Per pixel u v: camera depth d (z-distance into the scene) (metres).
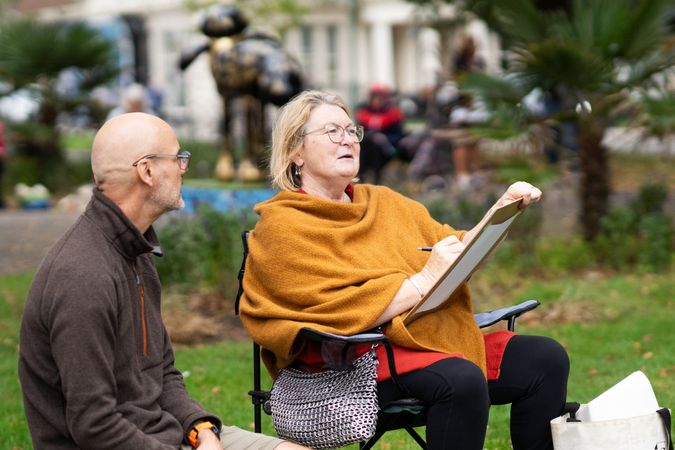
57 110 21.91
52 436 3.81
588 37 10.30
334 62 35.12
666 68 10.30
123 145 3.87
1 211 19.08
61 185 21.22
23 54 21.23
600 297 9.43
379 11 34.12
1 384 7.17
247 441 4.08
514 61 10.50
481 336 4.52
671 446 4.25
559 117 10.88
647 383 4.45
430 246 4.79
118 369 3.84
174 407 4.10
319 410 4.24
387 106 18.23
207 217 9.62
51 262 3.74
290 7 26.89
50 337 3.69
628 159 19.42
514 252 10.85
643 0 10.18
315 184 4.64
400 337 4.27
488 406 4.21
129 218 3.90
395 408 4.16
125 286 3.85
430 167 18.47
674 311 9.07
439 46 18.16
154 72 37.09
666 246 10.91
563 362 4.49
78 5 40.72
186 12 32.50
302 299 4.31
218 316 9.11
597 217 11.57
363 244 4.55
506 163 10.91
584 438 4.18
